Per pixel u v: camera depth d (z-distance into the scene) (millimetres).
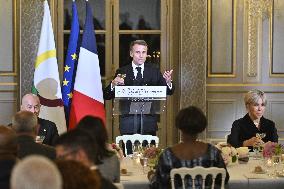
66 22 16047
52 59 12664
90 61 12508
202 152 6832
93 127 6477
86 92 12359
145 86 10719
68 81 12727
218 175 6977
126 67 11703
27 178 3248
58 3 15945
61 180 3514
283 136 16328
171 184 6711
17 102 15867
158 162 6941
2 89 15812
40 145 7344
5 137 5387
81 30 16125
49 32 12805
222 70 16281
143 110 10898
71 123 12250
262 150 9008
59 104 12422
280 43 16312
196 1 15844
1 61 15805
